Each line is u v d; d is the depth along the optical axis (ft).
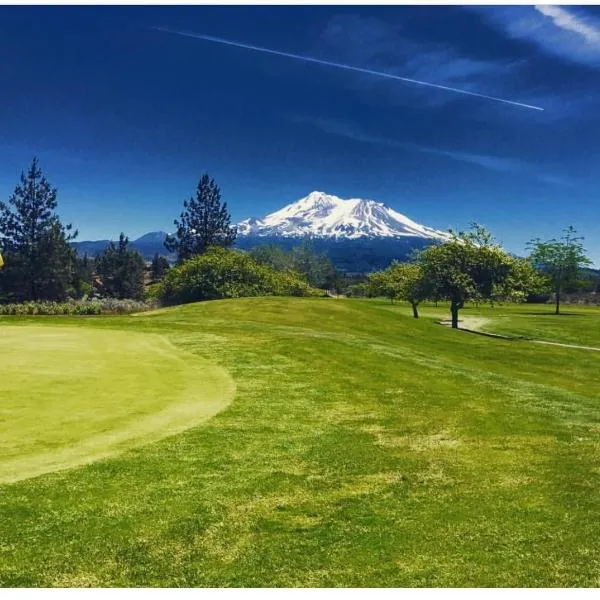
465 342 99.81
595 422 34.68
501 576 17.47
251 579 17.30
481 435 31.65
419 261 138.72
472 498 23.03
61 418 31.78
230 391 40.09
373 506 22.24
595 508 22.11
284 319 104.01
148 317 98.07
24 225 216.13
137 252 384.06
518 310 235.20
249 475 25.08
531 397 41.04
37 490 22.59
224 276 162.30
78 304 150.61
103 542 19.11
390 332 102.58
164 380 42.52
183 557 18.42
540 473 25.86
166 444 28.43
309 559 18.38
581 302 302.04
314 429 32.19
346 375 46.65
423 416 35.37
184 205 240.32
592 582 17.17
